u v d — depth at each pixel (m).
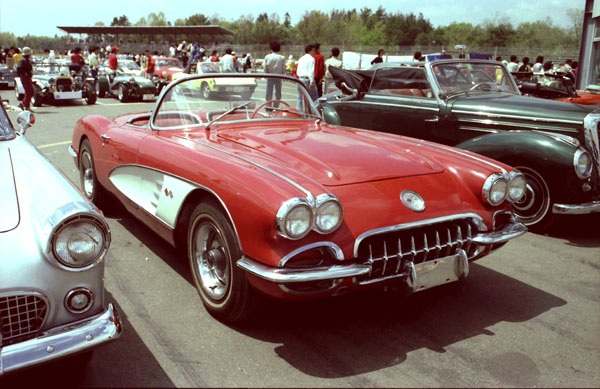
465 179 2.99
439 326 2.88
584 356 2.59
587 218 5.09
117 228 4.41
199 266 2.95
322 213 2.36
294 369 2.44
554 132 4.73
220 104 3.76
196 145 3.19
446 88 5.66
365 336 2.75
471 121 5.28
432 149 3.39
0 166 2.50
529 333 2.81
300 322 2.88
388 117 6.13
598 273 3.70
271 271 2.35
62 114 12.46
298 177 2.54
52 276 1.98
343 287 2.51
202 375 2.37
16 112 12.47
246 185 2.50
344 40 81.81
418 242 2.69
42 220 2.01
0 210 2.09
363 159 3.01
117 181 3.95
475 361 2.53
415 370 2.44
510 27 64.75
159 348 2.59
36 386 2.27
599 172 4.38
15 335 1.95
